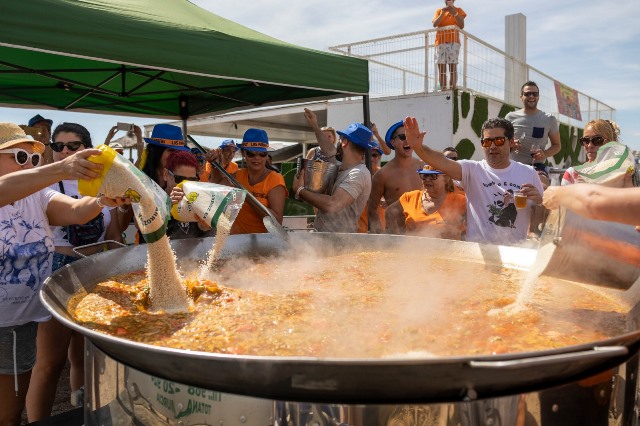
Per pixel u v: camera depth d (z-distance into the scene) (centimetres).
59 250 312
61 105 648
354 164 400
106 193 191
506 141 347
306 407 123
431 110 1152
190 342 160
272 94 623
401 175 464
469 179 354
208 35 380
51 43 296
